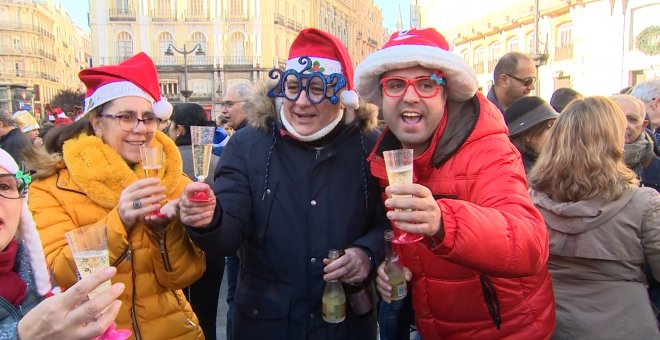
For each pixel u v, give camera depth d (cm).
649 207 191
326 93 198
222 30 4091
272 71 208
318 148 211
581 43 2100
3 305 127
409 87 174
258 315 206
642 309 192
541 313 184
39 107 5191
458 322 187
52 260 178
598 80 2027
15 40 6731
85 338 113
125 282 191
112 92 206
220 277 326
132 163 216
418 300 196
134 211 176
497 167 167
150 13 4031
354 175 212
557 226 200
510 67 405
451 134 177
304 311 204
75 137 210
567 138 200
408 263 195
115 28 4022
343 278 195
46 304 114
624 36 1916
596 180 192
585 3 2066
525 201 159
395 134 186
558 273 202
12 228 137
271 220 205
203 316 323
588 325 192
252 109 213
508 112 318
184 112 399
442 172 178
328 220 206
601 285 194
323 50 208
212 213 173
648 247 192
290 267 204
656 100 400
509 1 2600
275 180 206
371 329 216
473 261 142
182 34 4072
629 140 303
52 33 7925
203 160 183
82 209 192
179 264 197
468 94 178
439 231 140
